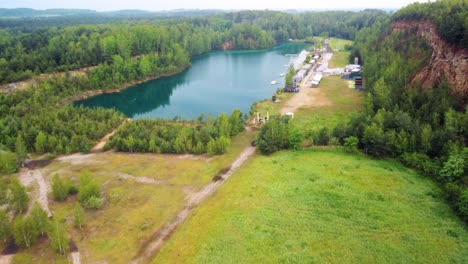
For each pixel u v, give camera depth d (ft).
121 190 187.83
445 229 138.10
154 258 133.80
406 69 311.68
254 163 214.07
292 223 145.89
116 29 634.02
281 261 125.08
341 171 192.03
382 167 196.03
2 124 274.57
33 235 142.10
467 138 192.95
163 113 374.84
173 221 158.40
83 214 154.61
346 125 241.35
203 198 177.06
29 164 228.84
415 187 171.22
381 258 123.95
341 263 122.72
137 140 245.04
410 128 212.84
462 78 235.61
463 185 159.02
